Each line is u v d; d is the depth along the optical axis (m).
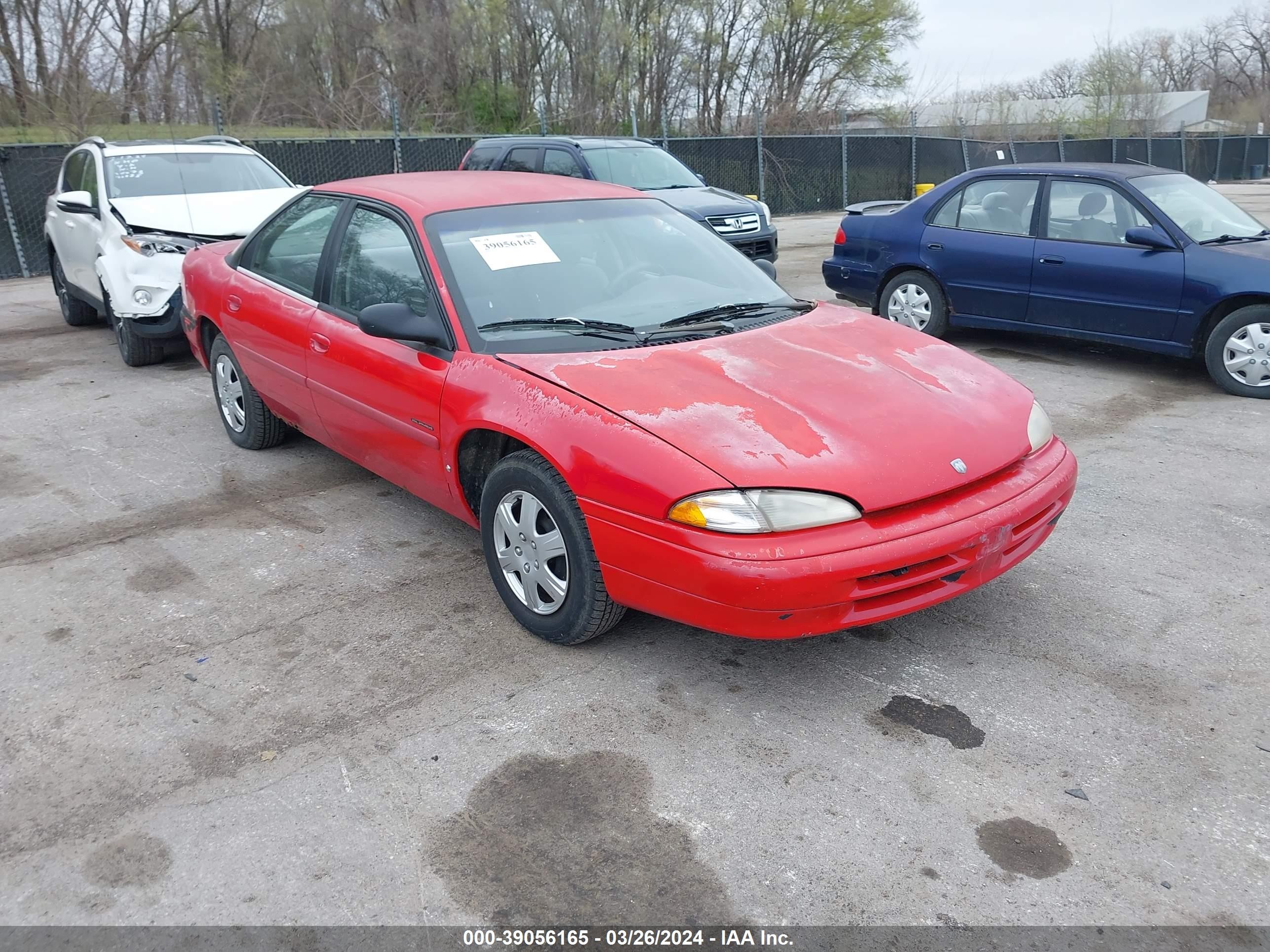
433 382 3.62
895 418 3.13
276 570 4.12
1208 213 6.95
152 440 5.93
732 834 2.52
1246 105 59.97
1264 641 3.39
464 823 2.58
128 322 7.32
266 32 23.44
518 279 3.82
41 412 6.55
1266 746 2.82
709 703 3.10
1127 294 6.84
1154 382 6.90
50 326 9.80
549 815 2.61
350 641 3.53
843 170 22.08
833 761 2.80
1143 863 2.39
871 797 2.65
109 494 5.04
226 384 5.62
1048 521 3.32
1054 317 7.33
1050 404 6.42
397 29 24.89
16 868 2.45
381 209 4.19
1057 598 3.74
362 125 22.59
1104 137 30.22
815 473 2.84
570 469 3.06
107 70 20.80
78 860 2.47
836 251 8.77
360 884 2.38
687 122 31.25
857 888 2.33
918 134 27.20
